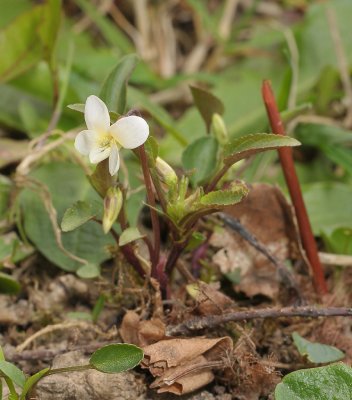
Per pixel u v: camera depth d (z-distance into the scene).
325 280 0.43
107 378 0.37
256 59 0.55
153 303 0.40
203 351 0.38
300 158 0.49
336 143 0.48
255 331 0.40
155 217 0.38
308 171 0.49
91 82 0.50
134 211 0.42
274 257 0.41
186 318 0.39
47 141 0.46
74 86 0.48
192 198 0.37
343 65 0.50
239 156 0.37
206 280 0.42
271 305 0.41
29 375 0.39
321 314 0.39
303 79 0.52
